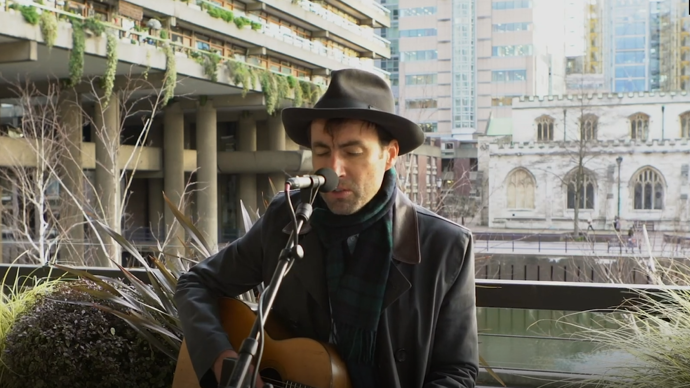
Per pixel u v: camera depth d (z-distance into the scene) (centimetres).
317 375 162
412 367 162
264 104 2822
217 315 178
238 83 2552
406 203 167
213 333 168
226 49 2789
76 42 1769
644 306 257
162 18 2331
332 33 3525
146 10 2223
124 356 246
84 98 2600
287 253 143
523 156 4556
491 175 4616
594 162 4459
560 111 4766
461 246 164
